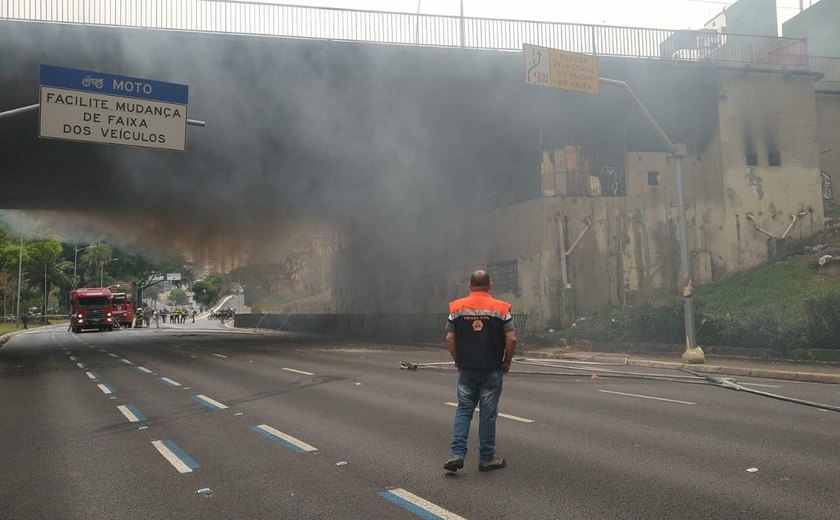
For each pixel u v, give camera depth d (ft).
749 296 67.31
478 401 19.36
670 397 33.42
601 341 65.46
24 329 178.50
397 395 35.35
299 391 37.70
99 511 16.24
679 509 15.19
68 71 41.27
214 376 47.06
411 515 15.23
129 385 42.75
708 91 81.15
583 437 23.36
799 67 83.51
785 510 14.96
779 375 43.04
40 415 31.32
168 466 20.63
